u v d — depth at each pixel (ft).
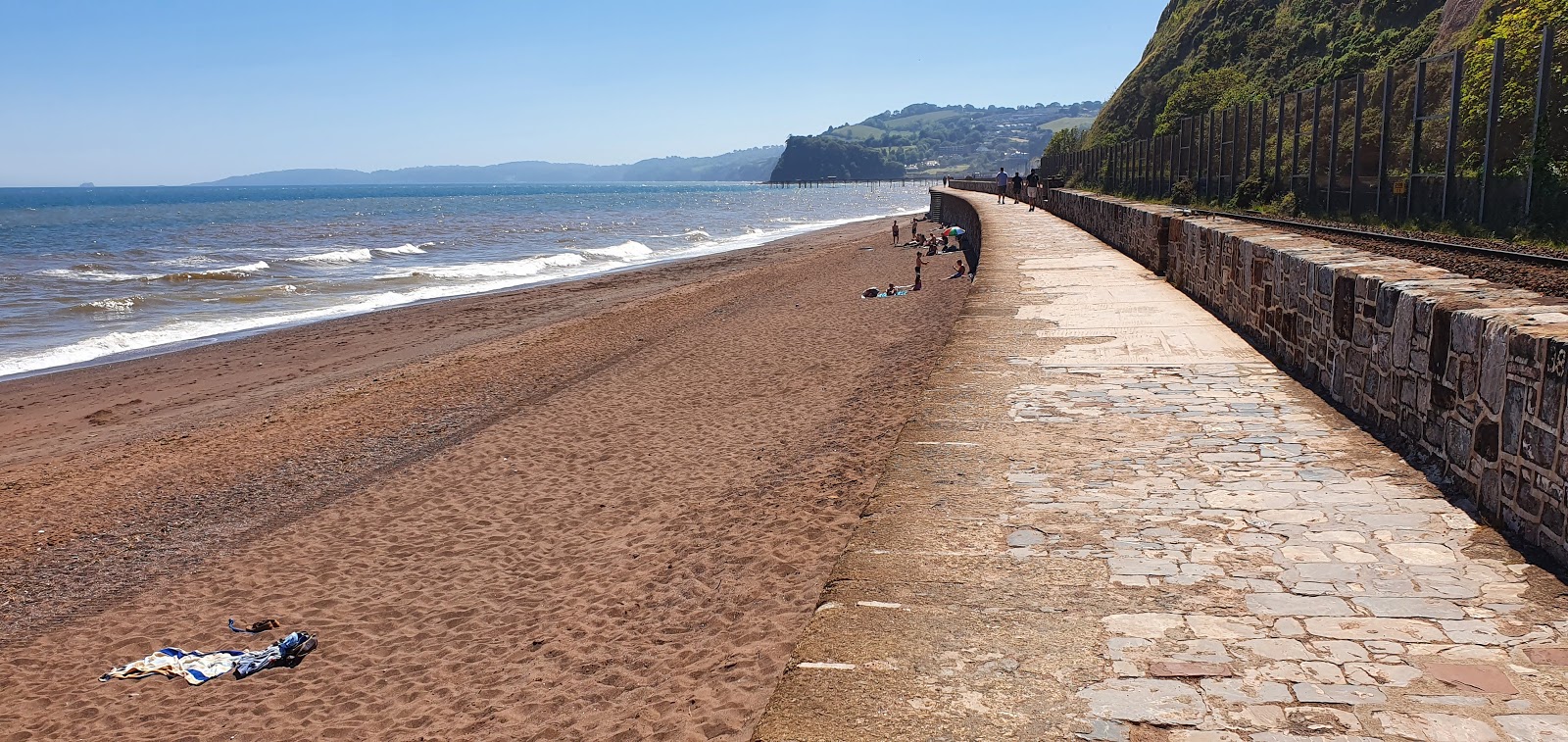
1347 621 10.45
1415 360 16.01
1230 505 14.16
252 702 19.07
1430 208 49.83
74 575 26.58
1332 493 14.53
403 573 24.88
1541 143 41.06
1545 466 11.89
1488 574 11.53
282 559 26.66
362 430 39.70
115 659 21.75
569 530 26.73
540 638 20.06
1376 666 9.51
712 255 131.13
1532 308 14.23
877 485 15.60
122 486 33.99
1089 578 11.75
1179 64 179.73
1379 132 56.18
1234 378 22.52
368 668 20.01
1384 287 17.46
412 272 110.01
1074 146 220.02
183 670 20.49
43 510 31.91
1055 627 10.51
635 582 22.26
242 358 59.67
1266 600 11.03
